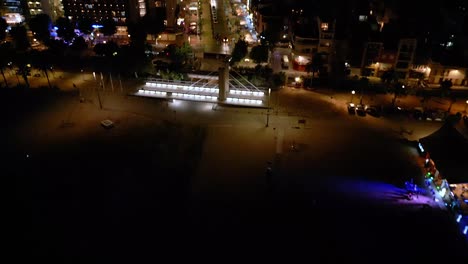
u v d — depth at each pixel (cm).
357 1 13462
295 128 8381
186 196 6219
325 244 5316
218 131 8269
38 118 8819
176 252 5156
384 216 5831
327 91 10394
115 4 14175
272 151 7475
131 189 6394
